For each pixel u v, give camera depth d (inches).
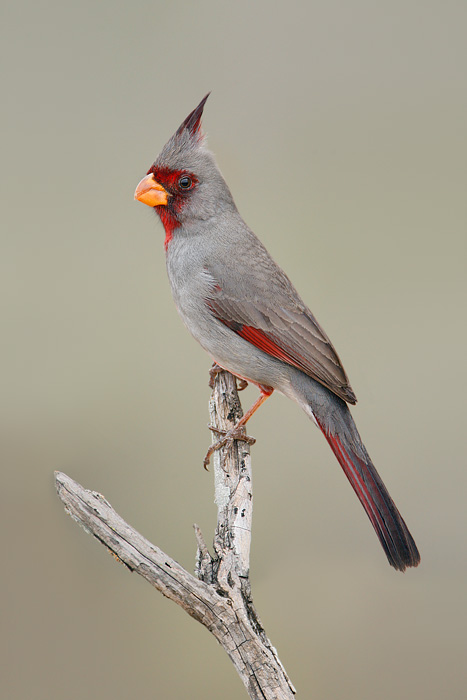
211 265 297.0
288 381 294.2
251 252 301.1
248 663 202.2
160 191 300.5
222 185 304.0
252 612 211.3
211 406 290.4
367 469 277.4
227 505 246.1
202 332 302.7
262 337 291.9
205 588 202.1
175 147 300.4
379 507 269.9
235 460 264.7
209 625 203.6
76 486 204.7
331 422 287.1
